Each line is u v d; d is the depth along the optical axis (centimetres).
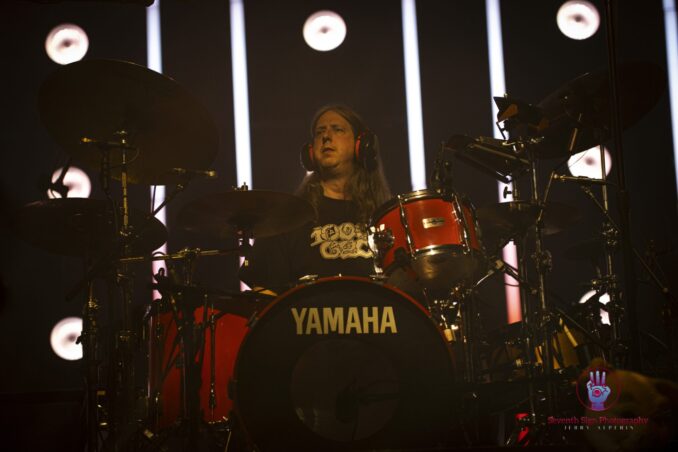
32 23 571
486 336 382
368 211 421
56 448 365
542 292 330
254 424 296
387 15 599
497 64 596
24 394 373
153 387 369
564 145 409
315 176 438
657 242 561
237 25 592
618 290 409
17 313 549
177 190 336
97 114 364
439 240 329
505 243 361
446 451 266
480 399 332
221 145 584
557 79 594
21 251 552
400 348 305
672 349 403
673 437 233
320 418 313
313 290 305
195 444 317
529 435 317
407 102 594
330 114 439
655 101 395
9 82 568
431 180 348
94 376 360
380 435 301
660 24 591
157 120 366
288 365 300
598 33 592
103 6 579
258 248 403
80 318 556
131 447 358
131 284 388
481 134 591
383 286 307
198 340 325
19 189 560
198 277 527
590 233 566
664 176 580
